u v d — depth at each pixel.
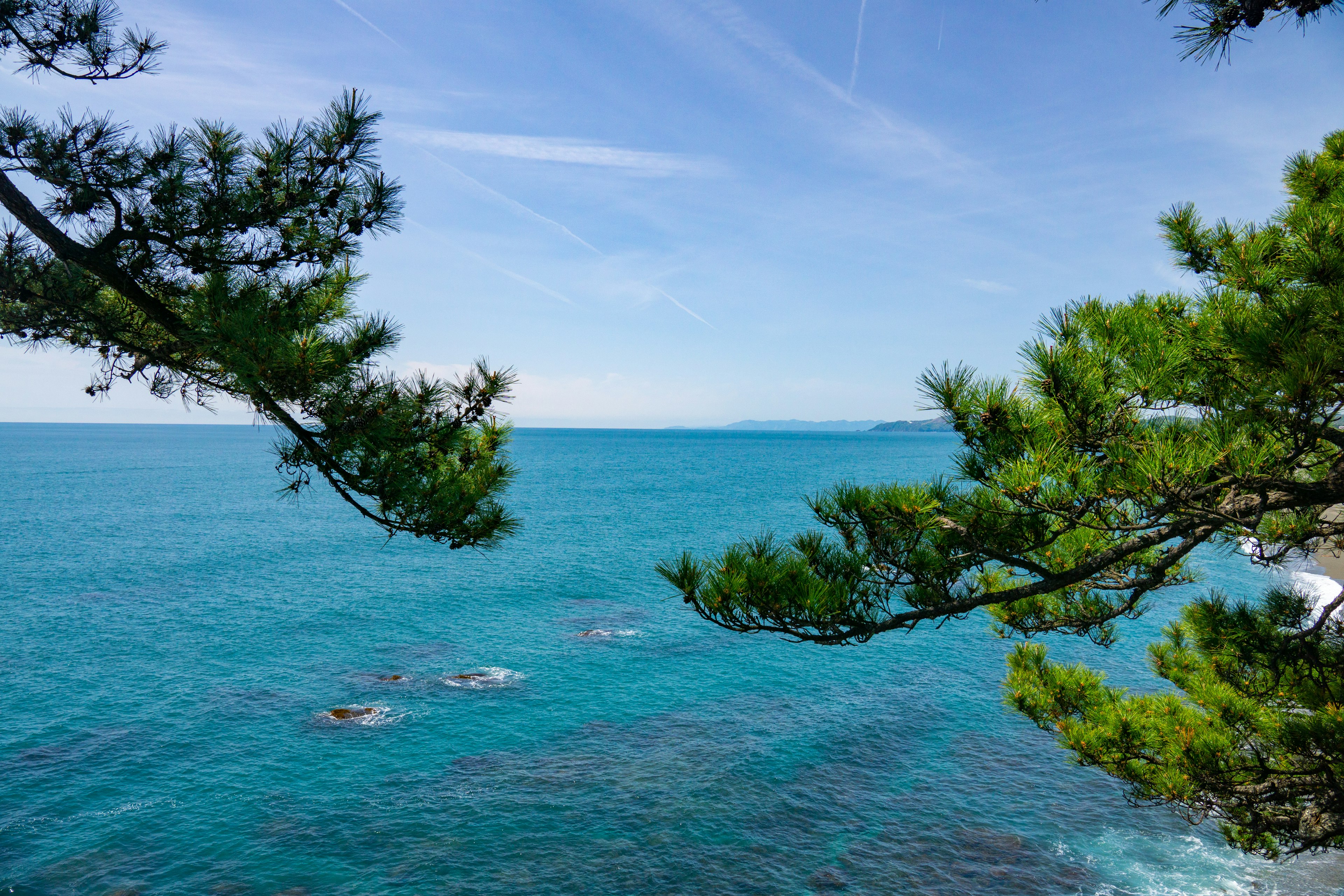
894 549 6.46
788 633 6.56
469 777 24.14
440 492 7.80
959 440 6.25
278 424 7.06
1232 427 5.16
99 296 7.21
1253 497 5.43
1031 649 11.16
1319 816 8.02
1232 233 7.73
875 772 24.77
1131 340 5.62
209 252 6.49
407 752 25.91
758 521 87.44
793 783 23.97
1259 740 8.79
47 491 115.56
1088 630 9.12
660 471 179.75
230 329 6.08
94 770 23.95
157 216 6.32
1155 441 5.35
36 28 6.60
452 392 7.39
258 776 23.89
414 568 60.53
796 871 19.20
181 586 52.53
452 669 34.78
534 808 22.20
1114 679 33.16
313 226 7.01
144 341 7.49
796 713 30.06
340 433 6.95
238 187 6.63
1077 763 9.91
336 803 22.36
